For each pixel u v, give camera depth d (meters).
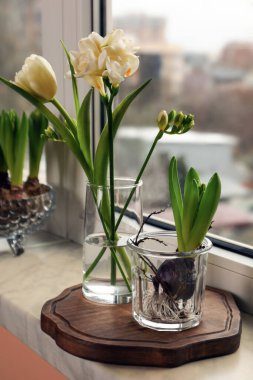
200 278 0.78
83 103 0.86
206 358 0.75
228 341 0.75
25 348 0.98
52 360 0.84
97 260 0.88
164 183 1.29
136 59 0.77
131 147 1.30
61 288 0.99
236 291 0.90
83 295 0.91
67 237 1.25
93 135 1.14
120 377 0.71
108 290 0.88
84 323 0.80
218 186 0.74
